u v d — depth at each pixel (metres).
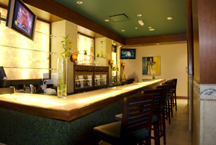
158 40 8.24
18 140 1.81
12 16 2.72
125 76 10.26
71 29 4.95
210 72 1.47
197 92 1.75
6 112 1.92
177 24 6.42
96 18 5.73
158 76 9.57
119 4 4.58
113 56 8.95
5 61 3.79
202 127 1.49
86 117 1.83
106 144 2.76
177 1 4.36
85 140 1.81
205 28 1.50
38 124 1.67
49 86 4.63
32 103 1.71
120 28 7.01
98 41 7.10
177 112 5.68
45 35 4.77
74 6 4.73
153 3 4.50
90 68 5.90
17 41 4.05
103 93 2.47
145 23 6.29
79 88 5.37
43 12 4.12
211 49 1.47
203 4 1.51
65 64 2.09
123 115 1.49
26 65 4.27
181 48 9.10
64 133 1.53
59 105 1.61
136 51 10.03
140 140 1.67
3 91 2.06
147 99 1.66
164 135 3.01
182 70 9.06
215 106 1.45
